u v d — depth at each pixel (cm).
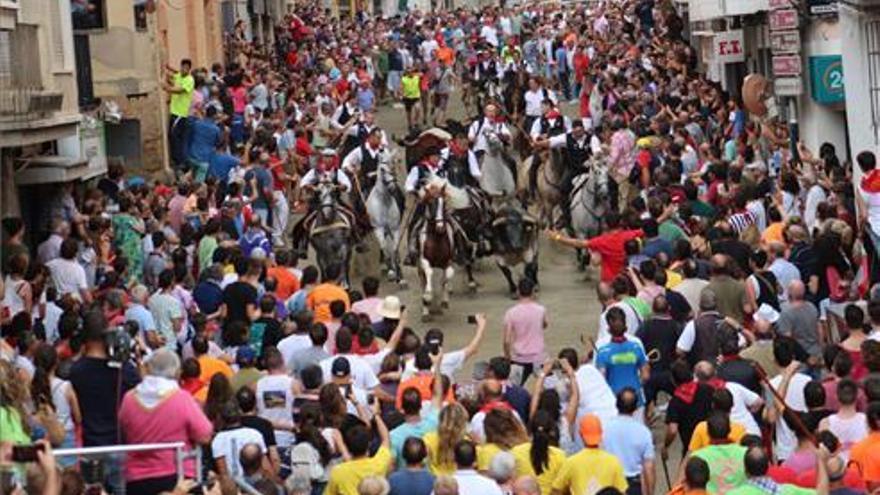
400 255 2839
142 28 3073
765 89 2950
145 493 1189
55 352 1335
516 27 5588
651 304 1764
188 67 3253
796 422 1275
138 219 2295
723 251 1952
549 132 3088
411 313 2534
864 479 1252
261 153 2834
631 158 2847
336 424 1375
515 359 1834
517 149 3578
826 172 2375
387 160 2723
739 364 1512
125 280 2125
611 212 2439
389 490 1235
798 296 1700
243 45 4553
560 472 1284
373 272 2741
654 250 2048
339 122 3478
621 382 1598
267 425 1367
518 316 1834
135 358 1461
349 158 2752
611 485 1277
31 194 2483
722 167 2459
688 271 1833
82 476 1088
